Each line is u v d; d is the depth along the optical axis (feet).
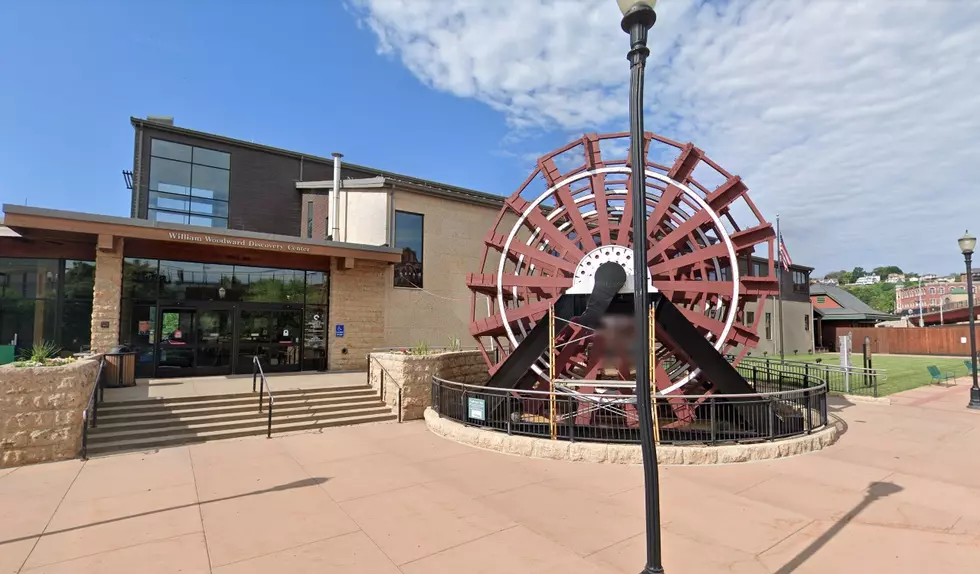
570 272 37.45
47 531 18.12
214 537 17.63
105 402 34.50
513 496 21.91
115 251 46.01
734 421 30.40
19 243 45.32
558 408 34.50
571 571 15.17
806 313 127.85
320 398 40.22
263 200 64.85
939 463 27.17
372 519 19.27
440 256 66.08
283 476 24.68
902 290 335.88
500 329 40.98
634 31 12.83
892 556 16.38
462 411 33.32
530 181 41.11
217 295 51.88
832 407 46.24
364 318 59.06
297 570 15.30
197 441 31.76
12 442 26.48
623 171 37.81
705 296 37.70
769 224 34.99
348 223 62.64
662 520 19.22
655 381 31.81
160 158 58.59
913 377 73.20
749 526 18.74
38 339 45.34
